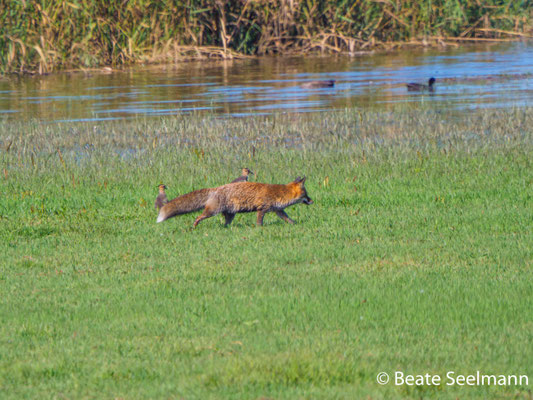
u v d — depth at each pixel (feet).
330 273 76.23
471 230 92.68
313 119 196.85
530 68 302.45
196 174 131.95
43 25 309.63
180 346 56.90
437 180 123.03
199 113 212.84
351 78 286.46
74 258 84.12
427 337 58.44
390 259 81.15
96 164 142.20
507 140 155.94
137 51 332.80
